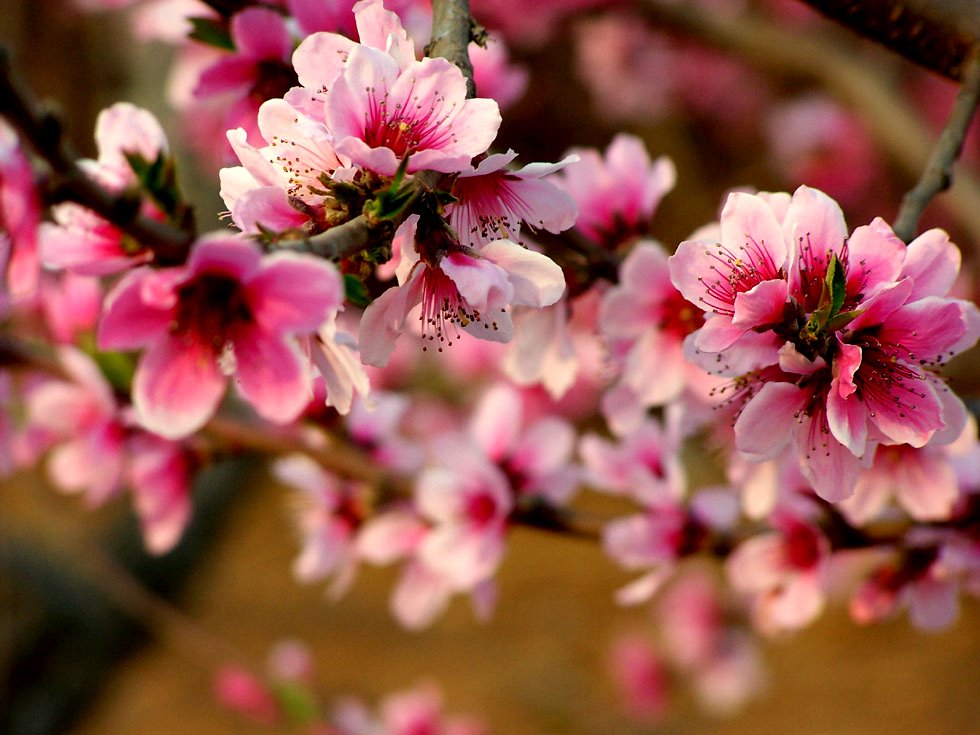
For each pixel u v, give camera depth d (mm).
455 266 621
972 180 1351
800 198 645
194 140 1245
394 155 618
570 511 828
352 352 623
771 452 645
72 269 618
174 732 2572
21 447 961
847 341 641
